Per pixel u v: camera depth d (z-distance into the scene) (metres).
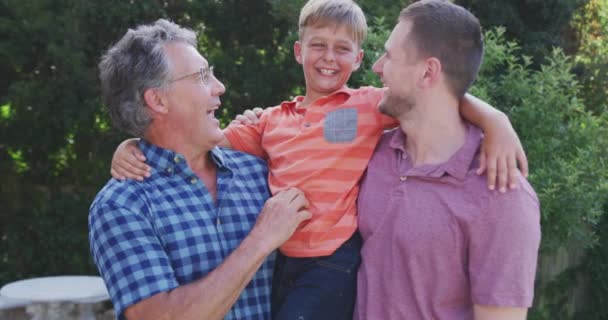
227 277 1.72
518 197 1.61
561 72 4.36
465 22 1.74
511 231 1.60
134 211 1.80
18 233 6.43
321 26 2.12
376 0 4.95
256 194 2.06
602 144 4.33
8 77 6.21
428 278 1.70
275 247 1.80
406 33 1.75
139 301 1.72
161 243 1.82
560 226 4.12
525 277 1.59
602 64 6.11
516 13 5.83
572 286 5.88
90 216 1.83
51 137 6.43
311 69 2.13
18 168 6.63
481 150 1.71
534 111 4.18
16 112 6.24
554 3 5.81
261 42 6.62
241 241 1.96
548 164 4.18
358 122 1.98
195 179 1.95
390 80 1.77
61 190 6.65
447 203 1.68
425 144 1.78
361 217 1.87
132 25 6.18
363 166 1.94
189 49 1.96
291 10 5.18
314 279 1.91
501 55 4.32
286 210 1.84
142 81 1.89
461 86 1.75
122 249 1.75
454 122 1.76
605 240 5.79
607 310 5.92
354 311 1.87
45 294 3.78
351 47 2.14
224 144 2.19
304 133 2.03
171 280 1.75
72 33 5.70
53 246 6.34
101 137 6.49
